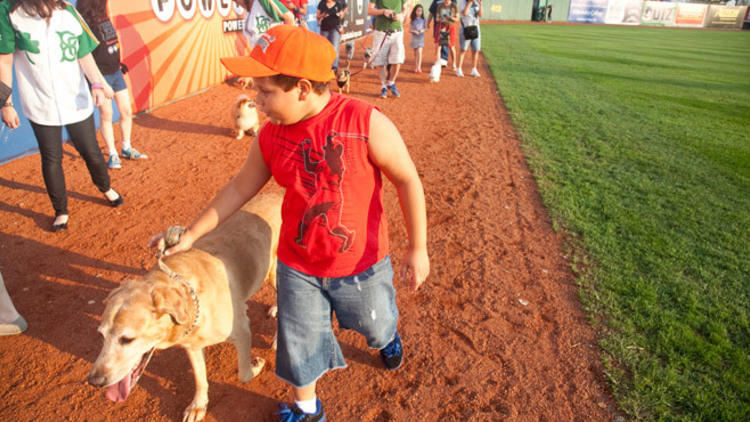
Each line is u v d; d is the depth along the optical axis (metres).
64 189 4.40
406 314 3.55
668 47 26.94
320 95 1.80
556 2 50.03
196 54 9.44
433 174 6.28
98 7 5.31
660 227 4.89
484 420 2.68
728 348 3.18
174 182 5.58
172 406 2.72
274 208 3.02
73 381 2.86
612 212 5.20
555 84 12.98
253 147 2.11
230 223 2.80
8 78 3.88
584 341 3.29
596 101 11.13
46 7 3.85
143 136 7.00
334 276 2.00
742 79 16.12
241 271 2.58
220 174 5.85
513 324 3.46
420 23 12.87
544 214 5.21
